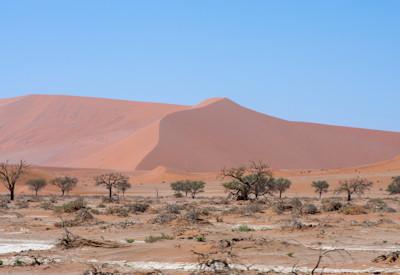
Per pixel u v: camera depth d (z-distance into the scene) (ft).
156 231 111.55
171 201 271.28
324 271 65.16
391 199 271.49
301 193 384.68
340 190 286.87
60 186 370.53
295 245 83.51
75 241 86.38
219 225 124.88
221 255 72.49
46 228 120.47
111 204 232.53
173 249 77.97
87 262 71.61
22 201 258.98
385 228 114.42
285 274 62.54
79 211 156.15
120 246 84.99
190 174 568.82
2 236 107.24
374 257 75.92
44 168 573.74
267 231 110.01
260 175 264.52
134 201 262.26
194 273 61.98
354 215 152.35
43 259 73.31
